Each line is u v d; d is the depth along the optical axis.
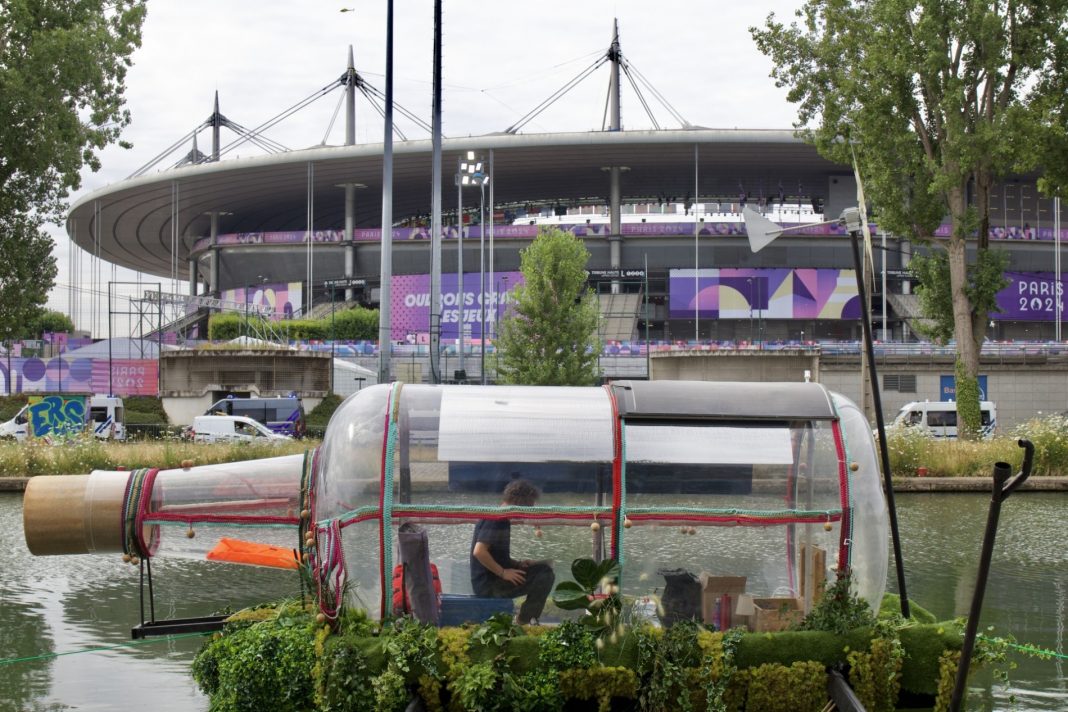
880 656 6.71
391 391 7.08
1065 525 19.30
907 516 20.83
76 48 33.22
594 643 6.48
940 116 33.66
